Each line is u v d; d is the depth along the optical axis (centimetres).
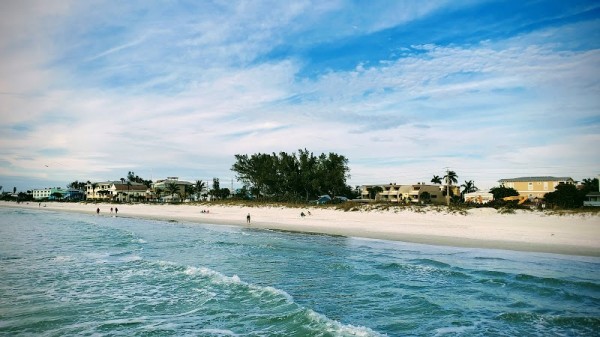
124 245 3434
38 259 2695
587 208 4053
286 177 8331
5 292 1828
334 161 8219
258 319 1440
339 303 1642
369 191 11156
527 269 2148
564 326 1339
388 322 1413
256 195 9319
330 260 2575
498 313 1475
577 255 2567
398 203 5894
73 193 17962
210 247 3259
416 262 2420
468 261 2416
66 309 1577
